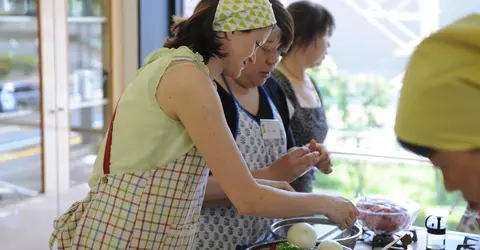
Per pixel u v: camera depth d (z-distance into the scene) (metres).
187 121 1.62
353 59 3.52
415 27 3.37
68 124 3.76
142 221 1.72
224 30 1.68
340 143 3.54
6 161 3.46
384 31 3.45
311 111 2.84
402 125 0.86
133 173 1.71
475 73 0.79
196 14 1.71
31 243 3.60
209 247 2.19
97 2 3.95
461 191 0.85
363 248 2.03
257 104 2.35
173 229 1.76
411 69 0.86
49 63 3.61
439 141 0.81
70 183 3.81
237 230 2.20
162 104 1.66
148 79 1.68
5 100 3.41
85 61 3.88
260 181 1.99
